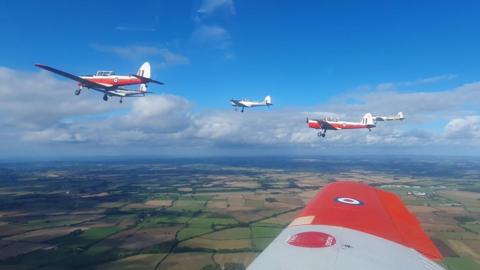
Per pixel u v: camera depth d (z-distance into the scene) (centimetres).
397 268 376
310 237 427
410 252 442
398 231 525
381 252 415
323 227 481
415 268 389
